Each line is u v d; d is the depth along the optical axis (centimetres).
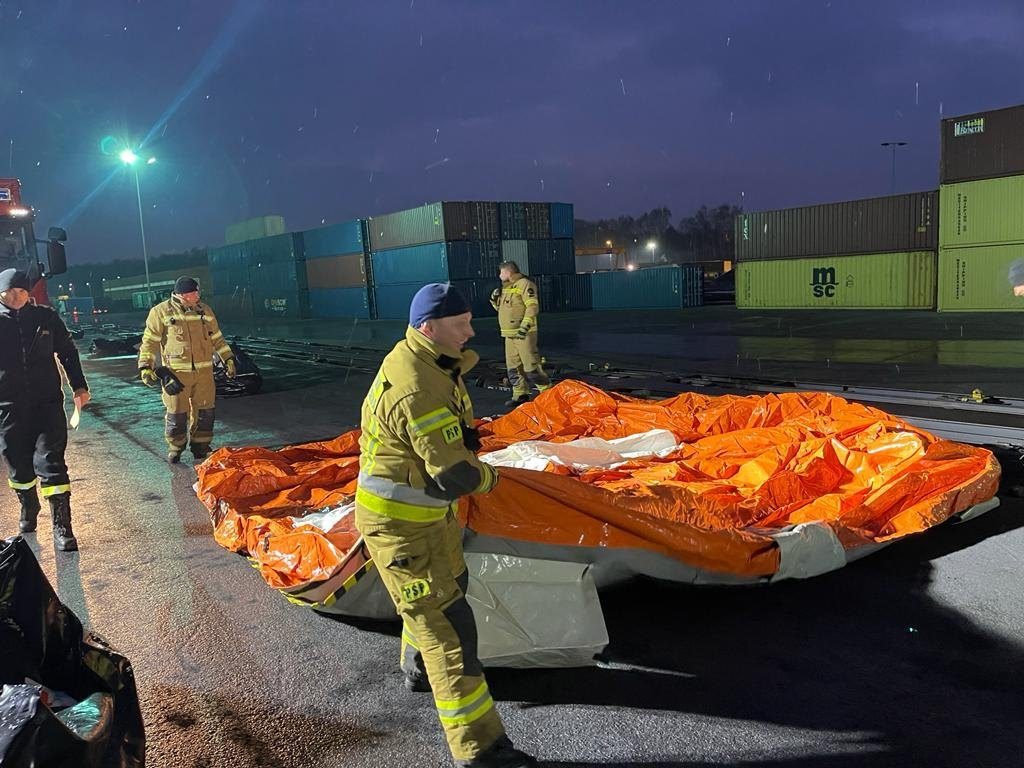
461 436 264
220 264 4969
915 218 2520
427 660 270
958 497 472
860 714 301
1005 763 267
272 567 423
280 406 1118
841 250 2728
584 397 743
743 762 276
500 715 313
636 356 1540
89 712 211
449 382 271
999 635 356
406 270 3334
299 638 387
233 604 430
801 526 422
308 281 4012
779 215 2897
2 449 532
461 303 270
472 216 3189
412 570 268
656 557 372
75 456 838
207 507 541
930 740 282
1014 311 2267
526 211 3406
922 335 1680
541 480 360
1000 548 455
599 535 359
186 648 380
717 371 1259
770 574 397
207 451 781
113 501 646
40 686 221
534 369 977
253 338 2562
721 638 368
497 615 337
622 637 373
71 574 482
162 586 458
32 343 517
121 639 391
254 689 340
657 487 457
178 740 303
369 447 274
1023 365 1170
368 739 301
